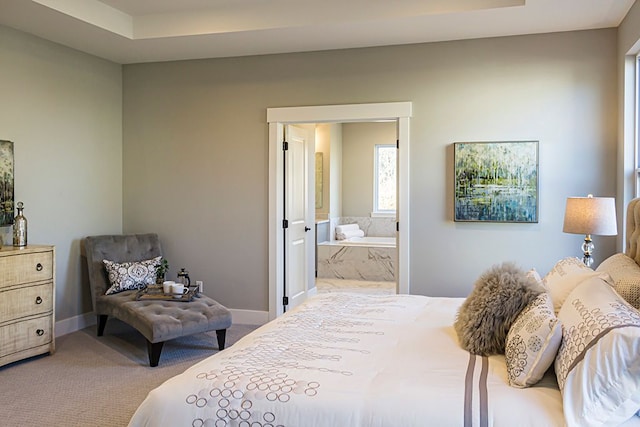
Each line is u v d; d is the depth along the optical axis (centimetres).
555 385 185
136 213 543
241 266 514
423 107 457
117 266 471
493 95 441
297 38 446
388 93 466
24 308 387
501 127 439
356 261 784
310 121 488
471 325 225
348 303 313
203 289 526
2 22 410
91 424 289
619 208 406
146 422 186
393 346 228
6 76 419
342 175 918
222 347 424
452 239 454
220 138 515
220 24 432
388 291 684
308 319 273
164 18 445
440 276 457
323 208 855
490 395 176
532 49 431
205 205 522
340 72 478
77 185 491
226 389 185
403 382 186
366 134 904
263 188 504
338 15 405
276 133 497
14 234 400
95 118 511
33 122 444
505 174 436
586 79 420
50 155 461
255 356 213
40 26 420
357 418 170
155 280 488
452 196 452
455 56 449
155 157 535
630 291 223
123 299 436
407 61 461
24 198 438
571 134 424
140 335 473
